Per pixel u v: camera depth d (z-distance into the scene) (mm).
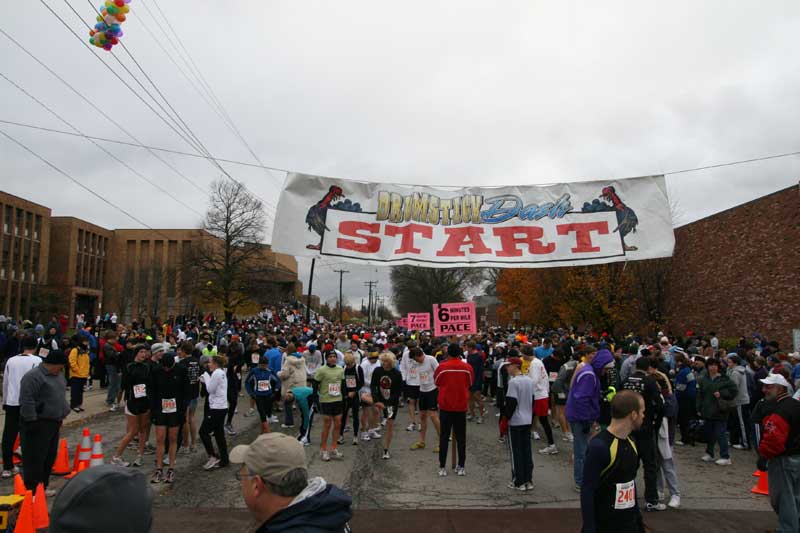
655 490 6699
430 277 55156
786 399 5375
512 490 7453
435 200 8414
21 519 5340
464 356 15516
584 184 8492
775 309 21094
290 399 11750
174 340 22016
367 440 11094
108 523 1492
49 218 61031
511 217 8438
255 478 2207
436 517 6293
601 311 29047
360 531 5840
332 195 8156
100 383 17141
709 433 9578
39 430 6754
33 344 8242
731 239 23953
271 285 52156
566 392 10586
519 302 41281
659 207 8328
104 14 6680
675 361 12844
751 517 6430
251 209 46688
